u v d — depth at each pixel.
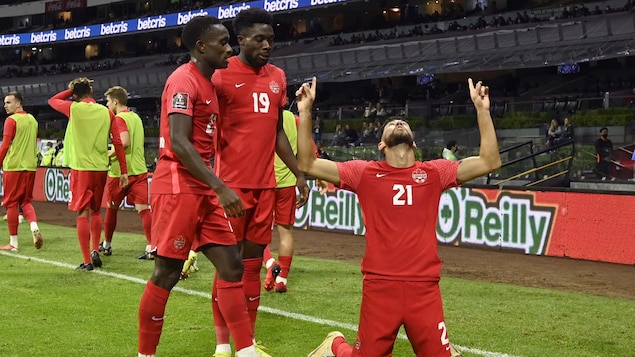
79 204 13.68
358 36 56.78
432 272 5.80
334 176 6.07
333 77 50.78
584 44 38.94
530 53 40.84
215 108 7.05
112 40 83.25
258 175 7.83
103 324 9.31
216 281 7.52
